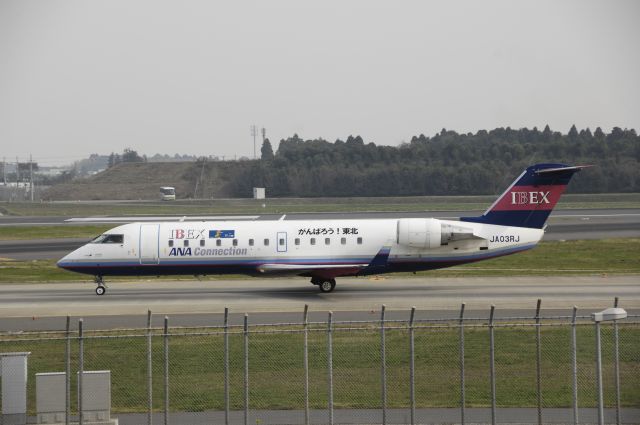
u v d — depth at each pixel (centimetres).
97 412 8694
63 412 8756
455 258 16738
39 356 11312
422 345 11556
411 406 8181
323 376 10269
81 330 8144
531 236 16838
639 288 16825
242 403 9412
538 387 8400
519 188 16762
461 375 8375
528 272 19925
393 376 10238
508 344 11625
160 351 11450
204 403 9431
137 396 9675
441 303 14925
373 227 16825
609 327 12544
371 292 16600
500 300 15238
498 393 9631
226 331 8800
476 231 16650
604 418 8869
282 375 10331
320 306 14788
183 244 16825
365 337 12050
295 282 18425
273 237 16788
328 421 8756
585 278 18562
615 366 8181
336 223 16925
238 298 16025
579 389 9750
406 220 16625
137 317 13850
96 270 16825
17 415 8750
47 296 16625
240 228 16938
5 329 12888
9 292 17262
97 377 8688
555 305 14562
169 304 15312
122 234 16925
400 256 16688
